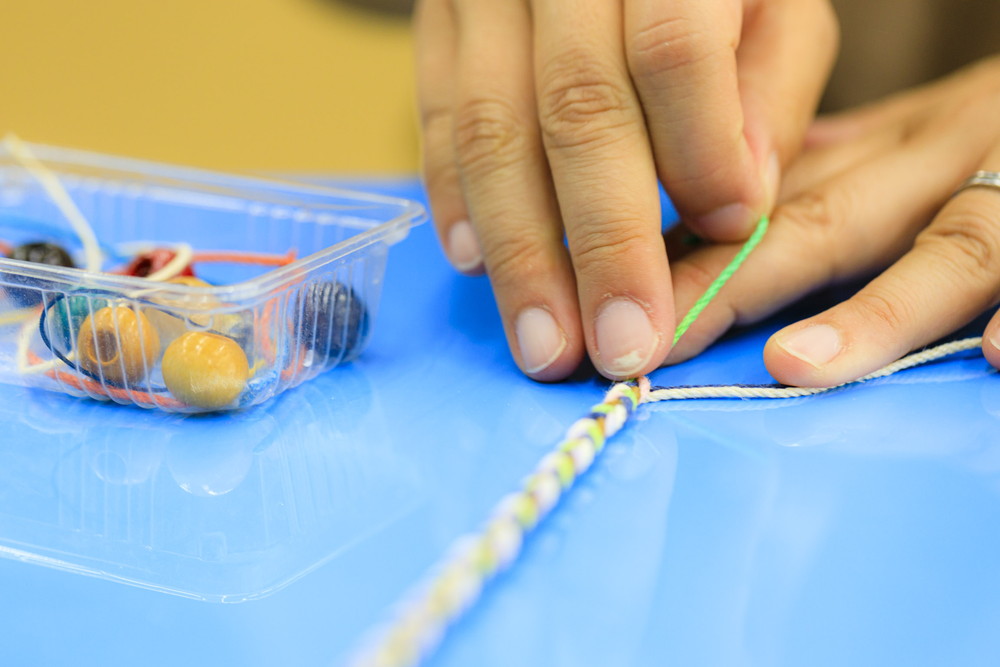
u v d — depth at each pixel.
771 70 0.39
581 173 0.35
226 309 0.33
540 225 0.36
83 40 1.12
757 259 0.38
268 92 1.07
